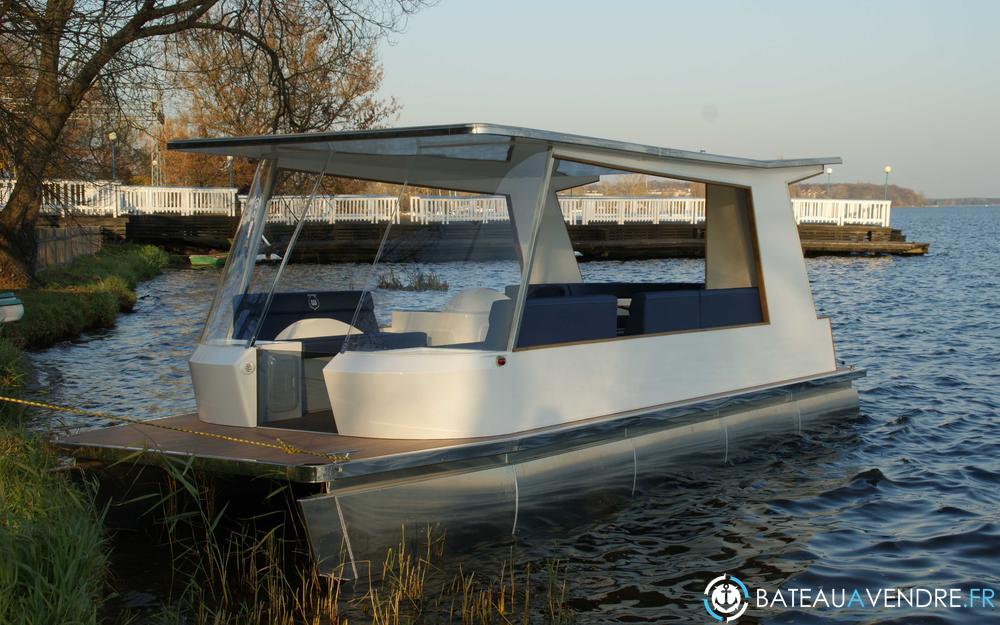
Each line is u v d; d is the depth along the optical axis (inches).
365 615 204.2
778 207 343.6
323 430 249.1
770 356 335.3
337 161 272.8
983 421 396.5
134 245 1353.3
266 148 275.1
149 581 220.8
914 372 516.7
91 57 563.5
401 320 254.2
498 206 256.7
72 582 183.3
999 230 3612.2
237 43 751.1
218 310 271.9
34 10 511.8
